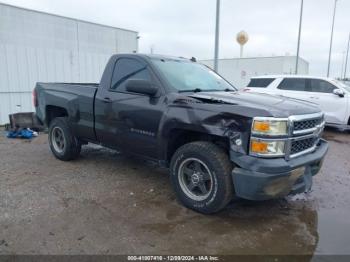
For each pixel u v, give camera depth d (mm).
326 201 4238
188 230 3344
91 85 5504
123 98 4434
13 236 3119
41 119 6191
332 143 8305
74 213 3643
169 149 3996
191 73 4652
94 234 3199
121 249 2957
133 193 4289
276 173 3145
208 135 3701
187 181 3871
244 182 3225
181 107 3744
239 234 3301
